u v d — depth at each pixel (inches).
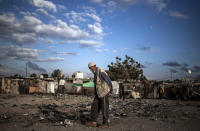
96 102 179.6
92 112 179.0
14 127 167.6
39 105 378.0
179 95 647.8
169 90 693.3
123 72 1900.8
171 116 231.5
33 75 1512.1
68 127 168.4
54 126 172.7
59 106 359.6
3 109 305.7
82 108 327.3
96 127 170.1
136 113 269.7
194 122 189.8
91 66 188.2
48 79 1338.6
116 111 290.8
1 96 734.5
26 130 156.5
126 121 199.6
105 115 171.9
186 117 222.1
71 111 288.7
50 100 548.7
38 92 1034.7
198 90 650.2
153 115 242.1
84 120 205.9
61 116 229.8
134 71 1929.1
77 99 610.2
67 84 1112.2
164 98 692.7
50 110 286.2
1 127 167.6
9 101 488.4
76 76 1453.0
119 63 1993.1
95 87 181.2
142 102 497.7
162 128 161.9
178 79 770.8
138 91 734.5
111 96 815.1
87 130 156.8
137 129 158.9
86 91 1035.9
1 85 1015.6
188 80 716.7
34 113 263.7
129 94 730.2
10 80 1035.3
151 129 158.6
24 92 1047.6
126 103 454.9
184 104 420.5
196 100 608.7
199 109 305.7
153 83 748.6
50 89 1080.2
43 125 177.3
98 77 179.3
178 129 158.1
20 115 243.0
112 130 157.1
